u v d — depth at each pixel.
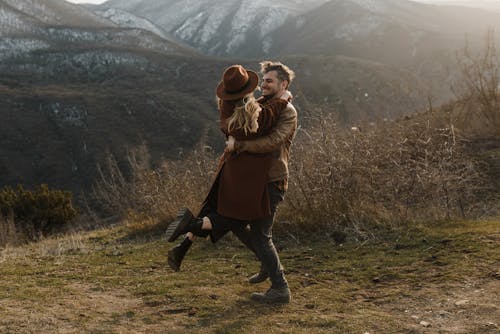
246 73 3.07
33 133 100.62
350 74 110.81
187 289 3.74
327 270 4.06
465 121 8.15
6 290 3.87
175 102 114.94
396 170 5.82
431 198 5.72
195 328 2.95
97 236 7.30
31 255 5.75
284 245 5.10
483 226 4.58
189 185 7.22
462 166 6.59
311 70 116.38
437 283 3.42
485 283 3.27
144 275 4.30
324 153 5.73
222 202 3.11
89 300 3.56
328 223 5.29
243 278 4.01
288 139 3.27
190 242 3.06
